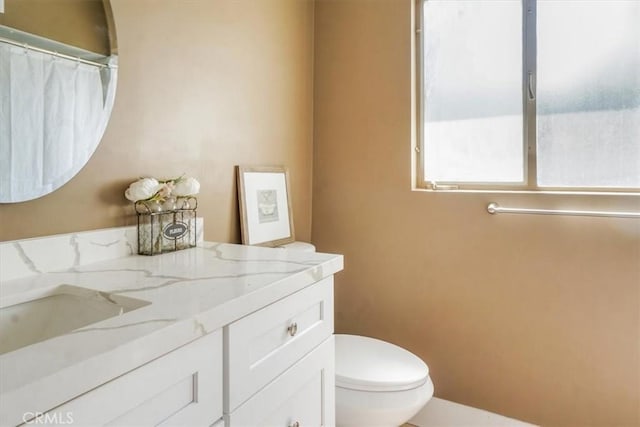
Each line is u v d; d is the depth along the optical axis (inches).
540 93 64.2
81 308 33.3
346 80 78.3
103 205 44.6
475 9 69.1
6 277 35.4
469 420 67.8
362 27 76.5
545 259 61.9
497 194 65.1
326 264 43.5
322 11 80.7
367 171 76.5
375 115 75.6
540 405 62.5
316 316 42.8
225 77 60.6
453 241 68.8
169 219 49.4
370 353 60.6
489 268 66.0
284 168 73.2
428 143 73.4
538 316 62.5
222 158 60.4
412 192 72.2
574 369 60.2
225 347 30.1
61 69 41.0
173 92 52.6
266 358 34.7
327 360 44.6
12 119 37.4
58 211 40.6
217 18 59.1
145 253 46.9
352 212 78.2
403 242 73.3
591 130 61.0
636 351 56.4
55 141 40.4
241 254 47.5
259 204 67.1
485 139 68.7
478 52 69.0
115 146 45.8
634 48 58.1
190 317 26.7
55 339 23.1
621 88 59.1
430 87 72.9
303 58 78.9
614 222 57.4
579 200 59.3
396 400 51.9
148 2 49.2
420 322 71.9
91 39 43.5
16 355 21.0
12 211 37.3
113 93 45.3
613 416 57.7
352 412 52.3
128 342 22.8
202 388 28.2
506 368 64.9
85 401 20.8
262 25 67.8
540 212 61.3
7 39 37.1
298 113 77.8
